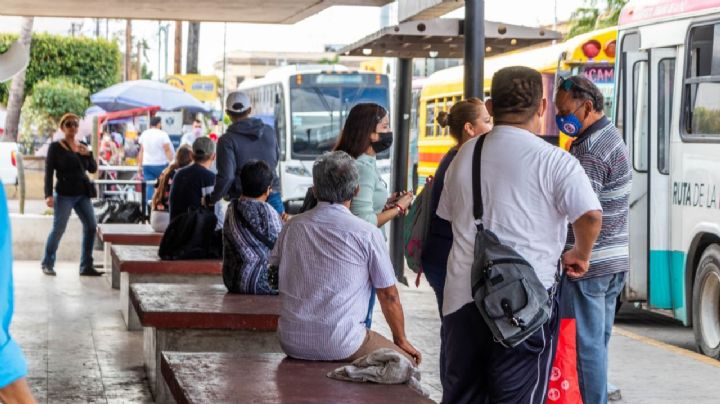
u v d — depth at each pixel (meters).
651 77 12.61
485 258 5.55
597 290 7.54
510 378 5.67
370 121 7.82
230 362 6.98
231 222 9.39
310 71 32.06
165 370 7.09
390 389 6.37
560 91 7.77
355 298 6.97
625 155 7.70
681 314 12.24
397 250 16.06
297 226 7.03
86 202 16.61
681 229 12.22
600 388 7.50
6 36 47.91
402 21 14.65
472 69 12.50
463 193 5.79
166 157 25.95
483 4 12.49
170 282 11.79
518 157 5.69
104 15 17.20
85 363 10.30
